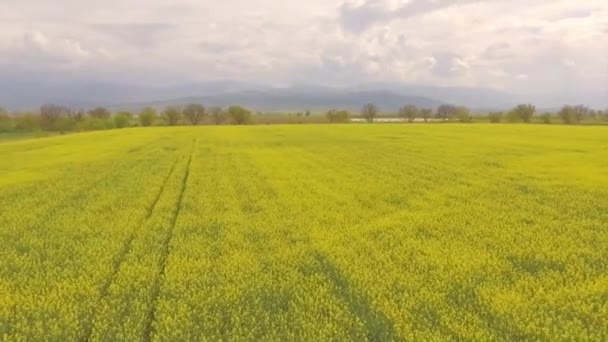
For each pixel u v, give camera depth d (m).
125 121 105.38
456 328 8.48
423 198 20.33
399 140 49.75
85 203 19.70
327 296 9.97
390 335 8.36
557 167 28.56
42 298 9.98
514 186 22.67
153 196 20.98
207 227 15.80
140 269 11.59
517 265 11.91
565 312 9.21
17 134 97.38
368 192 21.80
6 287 10.73
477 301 9.77
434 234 14.83
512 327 8.59
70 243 14.09
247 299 10.07
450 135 56.28
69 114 110.75
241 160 34.44
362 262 12.18
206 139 55.03
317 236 14.62
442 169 28.59
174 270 11.59
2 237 14.97
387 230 15.26
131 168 30.48
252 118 113.50
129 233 14.99
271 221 16.66
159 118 110.56
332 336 8.38
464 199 20.00
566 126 75.00
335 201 19.98
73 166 31.91
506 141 47.03
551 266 11.91
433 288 10.42
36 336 8.38
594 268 11.61
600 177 24.70
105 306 9.48
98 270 11.58
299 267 11.96
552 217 16.66
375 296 10.09
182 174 27.80
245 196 21.17
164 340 8.25
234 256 12.61
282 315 9.07
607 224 15.50
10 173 29.20
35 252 13.12
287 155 37.34
